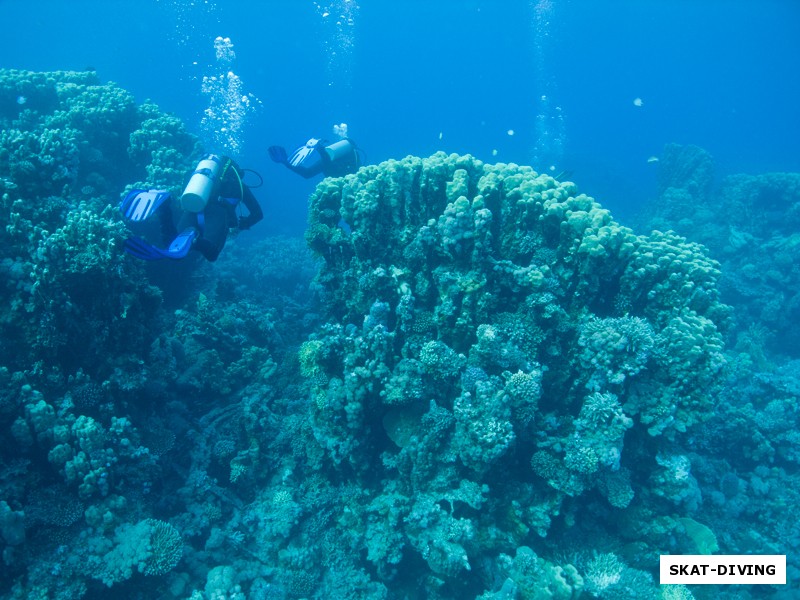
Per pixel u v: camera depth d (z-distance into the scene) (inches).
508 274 234.7
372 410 236.5
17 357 232.2
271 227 1182.3
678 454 231.5
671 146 953.5
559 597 195.3
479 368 223.0
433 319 251.4
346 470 256.5
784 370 477.4
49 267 227.8
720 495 299.0
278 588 227.9
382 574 232.2
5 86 430.6
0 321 232.5
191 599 206.2
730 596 255.3
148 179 422.0
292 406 306.2
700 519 289.4
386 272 271.3
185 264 411.5
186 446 280.5
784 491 321.1
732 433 341.4
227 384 317.7
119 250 260.1
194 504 254.4
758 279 609.6
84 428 213.0
